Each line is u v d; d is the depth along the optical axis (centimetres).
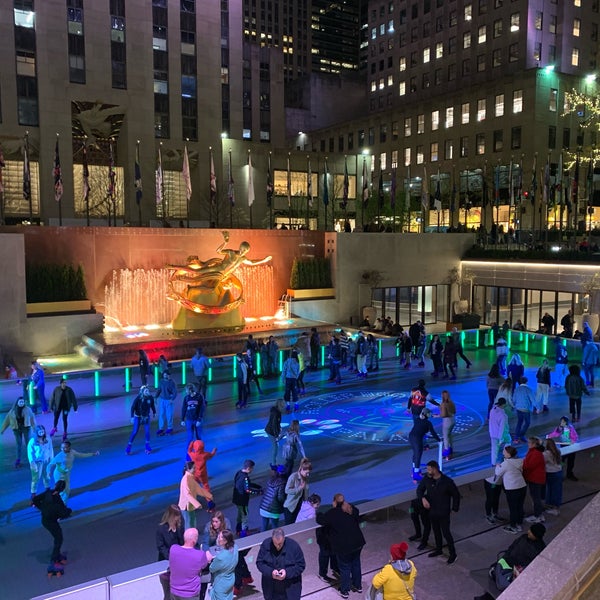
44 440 1191
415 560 839
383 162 7425
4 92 4641
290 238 3291
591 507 519
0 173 2977
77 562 969
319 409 1878
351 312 3394
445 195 6016
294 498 948
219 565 682
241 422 1734
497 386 1719
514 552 712
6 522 1120
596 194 5241
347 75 9794
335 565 802
